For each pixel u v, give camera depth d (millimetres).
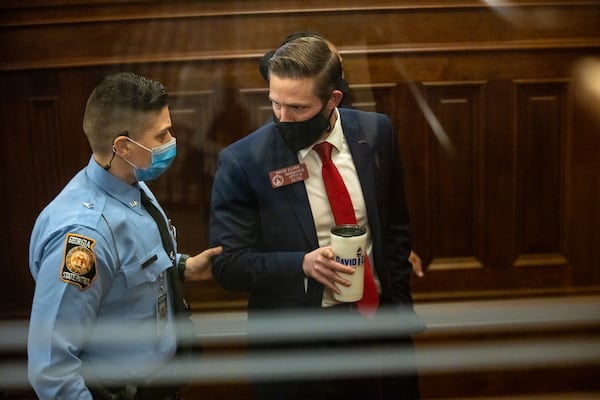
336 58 1682
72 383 1479
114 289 1575
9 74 2566
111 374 1550
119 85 1561
